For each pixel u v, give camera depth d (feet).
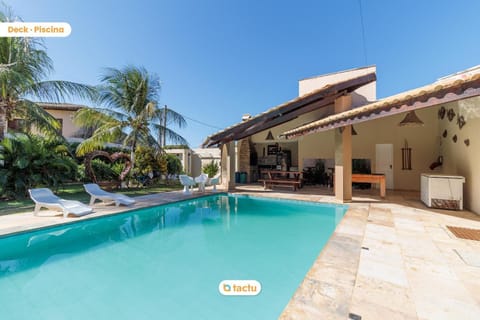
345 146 26.23
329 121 24.36
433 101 14.69
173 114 46.01
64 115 56.18
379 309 7.47
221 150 44.42
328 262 10.85
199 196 31.60
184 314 9.02
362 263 10.76
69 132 56.34
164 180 50.70
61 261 13.71
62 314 8.98
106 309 9.30
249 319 8.73
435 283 9.03
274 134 47.16
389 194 31.68
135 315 8.95
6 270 12.60
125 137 41.50
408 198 28.27
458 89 13.35
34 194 20.20
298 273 12.12
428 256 11.50
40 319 8.70
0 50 27.32
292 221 21.81
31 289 10.69
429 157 34.65
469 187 21.30
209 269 12.65
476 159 19.95
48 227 17.06
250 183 48.60
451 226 16.47
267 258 13.99
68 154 36.40
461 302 7.86
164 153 45.34
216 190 37.50
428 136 34.68
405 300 7.95
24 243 16.01
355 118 21.21
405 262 10.85
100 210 22.17
